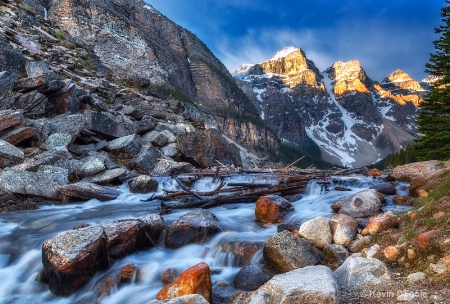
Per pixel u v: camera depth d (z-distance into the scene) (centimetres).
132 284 768
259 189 1503
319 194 1427
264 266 767
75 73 3128
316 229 802
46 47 3209
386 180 1569
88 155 1862
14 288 767
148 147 2109
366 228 803
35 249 899
